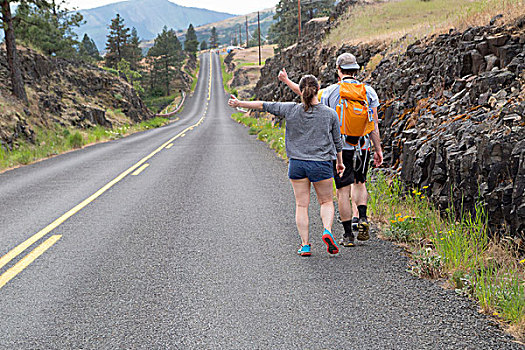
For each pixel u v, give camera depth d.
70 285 4.06
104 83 38.03
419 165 6.17
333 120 4.36
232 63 142.12
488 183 4.60
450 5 28.81
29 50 27.45
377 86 11.35
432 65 8.95
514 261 3.97
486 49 7.28
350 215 4.89
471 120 5.78
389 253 4.64
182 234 5.61
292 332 3.07
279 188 8.41
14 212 7.13
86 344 3.00
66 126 23.97
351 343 2.89
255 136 22.27
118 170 11.44
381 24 26.45
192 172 10.73
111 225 6.14
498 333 2.96
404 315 3.26
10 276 4.32
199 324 3.23
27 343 3.04
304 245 4.66
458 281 3.71
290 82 4.80
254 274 4.19
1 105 18.77
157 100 105.12
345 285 3.85
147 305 3.58
